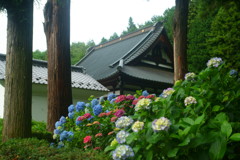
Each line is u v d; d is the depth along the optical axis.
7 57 3.88
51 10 5.63
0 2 3.79
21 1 3.79
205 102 2.21
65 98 5.30
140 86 14.98
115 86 14.47
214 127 1.80
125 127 2.12
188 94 2.38
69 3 5.74
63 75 5.37
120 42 21.05
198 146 1.77
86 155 2.60
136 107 2.19
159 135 1.76
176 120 2.06
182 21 6.57
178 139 1.75
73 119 3.99
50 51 5.50
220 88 2.42
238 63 11.80
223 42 14.12
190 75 2.73
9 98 3.72
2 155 2.69
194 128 1.70
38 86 8.83
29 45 3.95
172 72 17.94
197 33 18.39
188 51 18.56
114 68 15.52
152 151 1.79
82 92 10.08
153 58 16.83
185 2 6.64
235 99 2.33
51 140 4.45
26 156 2.66
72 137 3.36
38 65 11.65
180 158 1.83
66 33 5.59
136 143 1.92
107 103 3.80
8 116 3.67
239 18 13.13
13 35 3.87
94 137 3.15
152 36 17.89
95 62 19.78
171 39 23.47
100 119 3.29
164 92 2.44
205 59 17.16
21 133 3.63
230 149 1.83
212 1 7.51
